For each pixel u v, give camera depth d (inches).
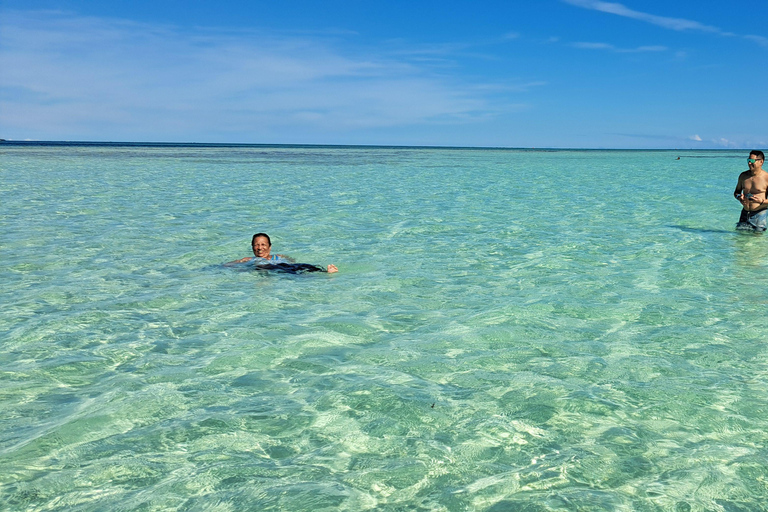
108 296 284.5
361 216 588.7
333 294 293.3
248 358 204.5
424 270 348.8
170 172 1300.4
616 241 443.2
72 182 979.3
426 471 132.8
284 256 370.9
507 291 298.8
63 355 206.4
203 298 283.7
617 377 188.1
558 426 155.1
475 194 837.2
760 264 361.4
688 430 153.0
